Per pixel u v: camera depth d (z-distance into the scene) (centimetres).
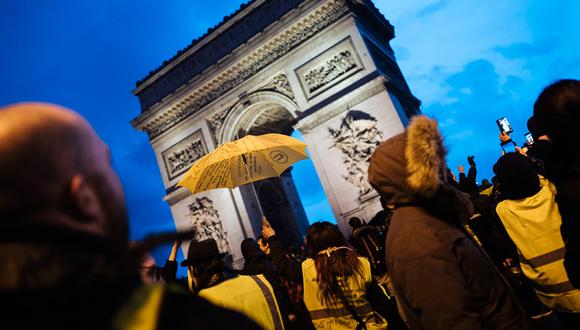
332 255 493
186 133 3684
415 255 270
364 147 2780
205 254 435
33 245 99
